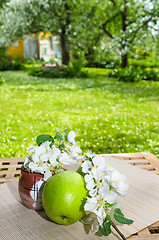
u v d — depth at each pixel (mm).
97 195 900
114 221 989
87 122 4734
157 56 11742
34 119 4867
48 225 970
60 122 4668
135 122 4840
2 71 15500
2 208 1083
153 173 1441
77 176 956
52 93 7848
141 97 7375
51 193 913
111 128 4457
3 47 17609
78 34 13102
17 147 3461
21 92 7918
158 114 5449
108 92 8156
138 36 11023
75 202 901
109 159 1658
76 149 1081
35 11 13969
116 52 11844
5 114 5223
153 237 939
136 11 11578
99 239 896
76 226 966
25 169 1064
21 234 918
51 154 1026
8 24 14688
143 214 1047
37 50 22875
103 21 13875
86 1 12656
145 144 3812
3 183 1327
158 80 11469
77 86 9430
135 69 11914
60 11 14891
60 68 13164
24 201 1055
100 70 15461
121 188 925
